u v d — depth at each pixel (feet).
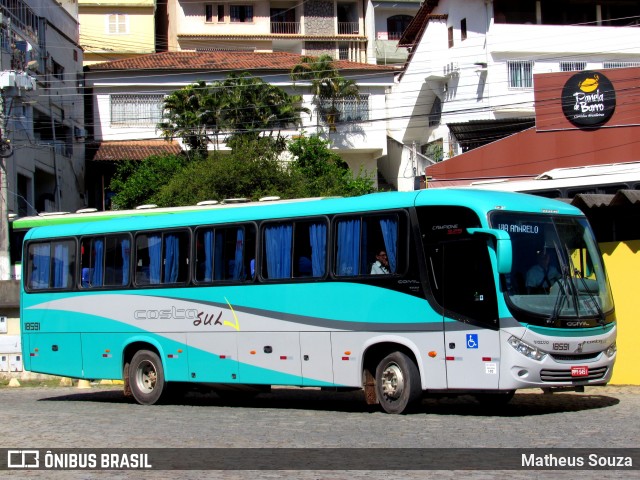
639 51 167.53
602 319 48.34
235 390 63.62
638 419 45.62
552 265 48.01
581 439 39.01
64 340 68.28
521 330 45.78
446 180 141.38
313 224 55.16
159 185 150.51
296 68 177.17
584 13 170.19
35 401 69.62
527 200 49.55
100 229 67.15
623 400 55.36
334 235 53.93
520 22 168.25
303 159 157.99
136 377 64.03
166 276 62.75
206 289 60.18
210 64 179.73
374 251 51.93
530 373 45.73
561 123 136.56
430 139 183.73
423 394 50.11
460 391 48.03
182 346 61.21
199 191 132.16
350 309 52.54
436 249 49.16
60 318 68.59
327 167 157.17
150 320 63.16
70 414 56.75
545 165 137.08
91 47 221.87
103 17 223.71
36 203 152.15
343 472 32.91
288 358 55.47
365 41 236.02
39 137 152.15
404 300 50.11
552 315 46.47
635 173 82.69
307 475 32.48
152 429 47.37
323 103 178.50
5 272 105.70
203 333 60.08
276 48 235.20
